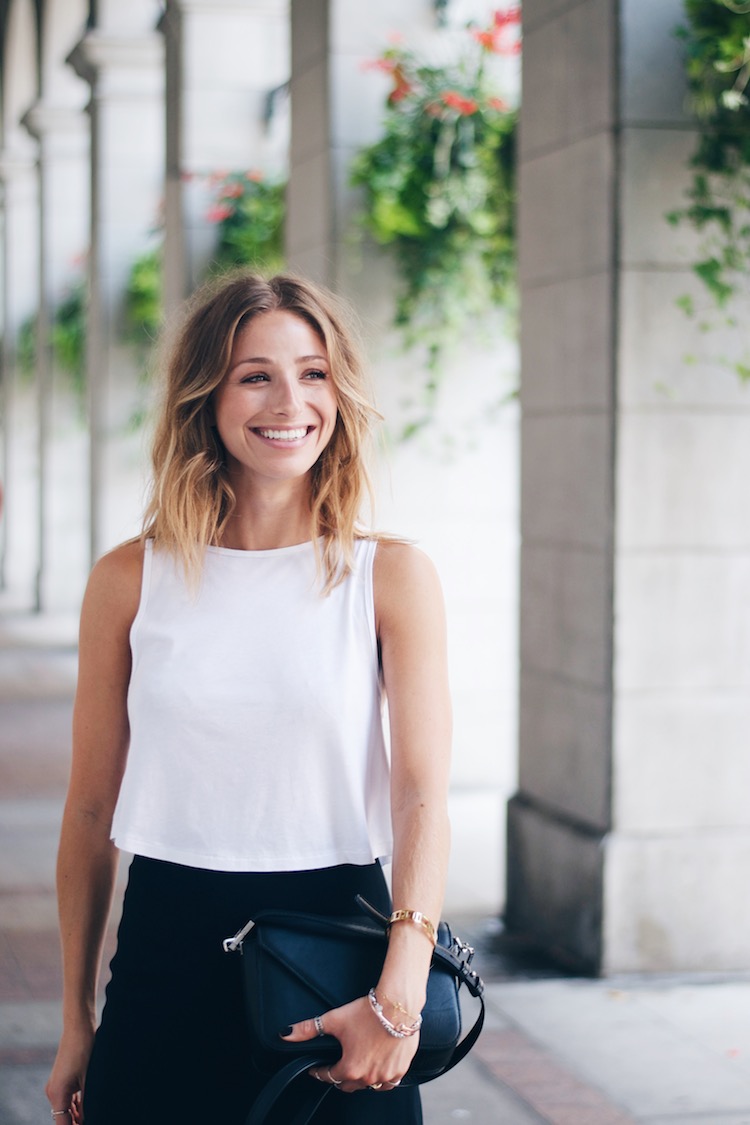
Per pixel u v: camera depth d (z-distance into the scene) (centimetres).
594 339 514
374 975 199
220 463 222
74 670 1284
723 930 515
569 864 528
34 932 562
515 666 809
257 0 1045
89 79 1370
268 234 1039
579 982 505
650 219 500
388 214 770
